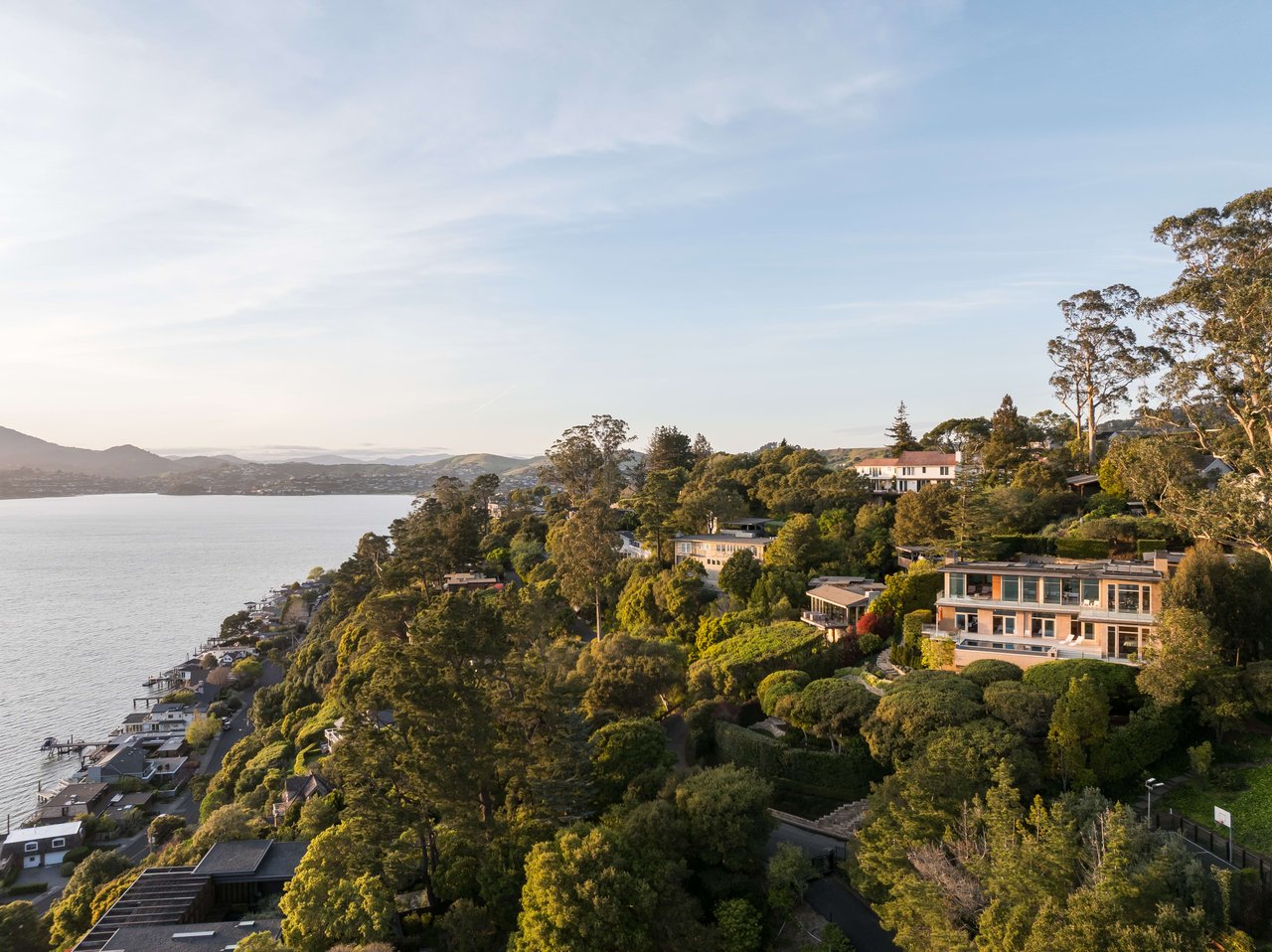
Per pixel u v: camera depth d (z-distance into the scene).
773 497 123.19
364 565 147.00
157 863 68.88
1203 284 61.69
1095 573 56.81
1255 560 53.47
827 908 41.62
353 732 48.72
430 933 45.53
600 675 65.94
